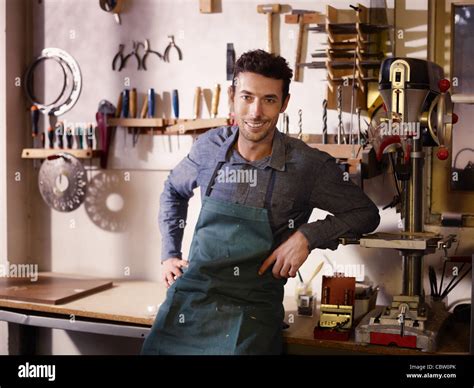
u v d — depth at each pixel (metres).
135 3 3.40
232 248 2.45
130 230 3.49
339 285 2.58
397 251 3.01
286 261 2.39
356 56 2.88
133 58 3.42
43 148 3.55
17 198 3.60
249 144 2.45
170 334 2.46
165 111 3.38
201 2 3.24
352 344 2.45
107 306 2.90
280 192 2.44
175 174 2.71
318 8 3.08
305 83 3.11
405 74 2.41
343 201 2.48
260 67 2.32
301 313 2.82
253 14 3.19
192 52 3.31
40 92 3.60
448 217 2.90
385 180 2.99
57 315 2.99
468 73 2.92
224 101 3.26
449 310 2.92
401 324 2.39
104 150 3.46
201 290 2.46
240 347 2.35
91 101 3.52
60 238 3.63
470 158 2.92
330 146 2.80
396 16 2.93
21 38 3.58
